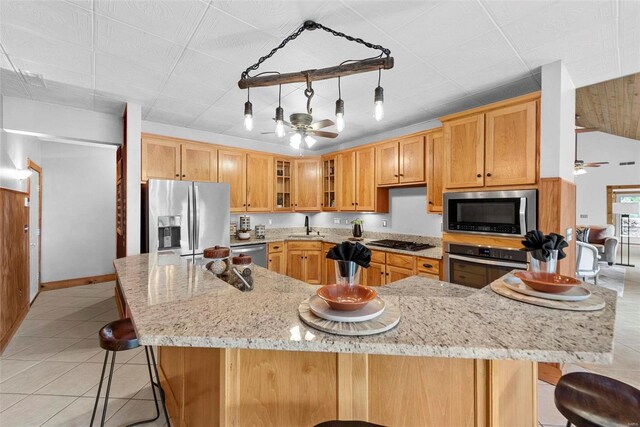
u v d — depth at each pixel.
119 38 1.92
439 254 3.07
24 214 3.50
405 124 3.83
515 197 2.38
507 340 0.81
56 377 2.23
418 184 3.52
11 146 3.06
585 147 8.77
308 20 1.73
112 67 2.30
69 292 4.38
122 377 2.24
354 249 1.04
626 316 3.49
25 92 2.74
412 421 1.03
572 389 1.19
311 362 1.05
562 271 2.26
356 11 1.64
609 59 2.15
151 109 3.25
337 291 1.06
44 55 2.12
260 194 4.45
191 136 4.02
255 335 0.85
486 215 2.58
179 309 1.09
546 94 2.23
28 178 3.69
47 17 1.70
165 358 1.93
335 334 0.85
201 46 2.01
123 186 3.32
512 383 1.12
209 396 1.20
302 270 4.49
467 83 2.57
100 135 3.28
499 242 2.51
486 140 2.58
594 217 8.66
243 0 1.56
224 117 3.52
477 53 2.08
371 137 4.44
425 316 1.00
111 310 3.65
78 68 2.31
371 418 1.03
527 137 2.34
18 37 1.90
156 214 3.20
